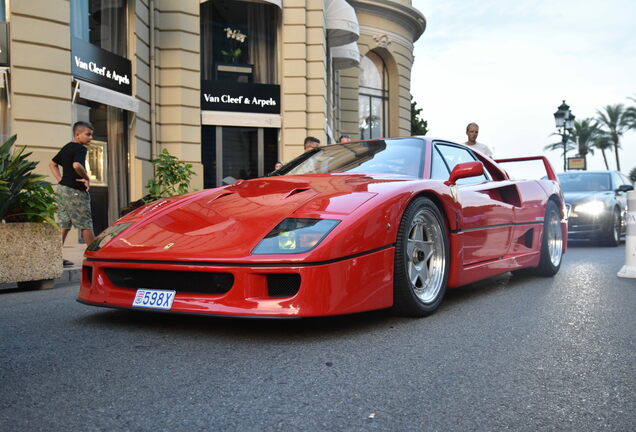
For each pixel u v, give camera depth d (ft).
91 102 29.32
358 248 8.14
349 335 8.20
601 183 31.48
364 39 60.18
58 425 4.91
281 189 9.62
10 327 8.87
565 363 6.81
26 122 24.43
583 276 15.24
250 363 6.79
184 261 7.99
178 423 4.97
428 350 7.39
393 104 63.77
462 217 10.67
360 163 11.41
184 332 8.37
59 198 17.51
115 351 7.34
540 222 14.35
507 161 17.31
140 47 33.06
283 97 39.60
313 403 5.47
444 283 10.03
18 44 24.20
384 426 4.94
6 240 13.39
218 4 39.14
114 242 9.02
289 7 39.63
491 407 5.39
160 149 35.65
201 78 38.52
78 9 28.17
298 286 7.71
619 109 147.54
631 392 5.79
